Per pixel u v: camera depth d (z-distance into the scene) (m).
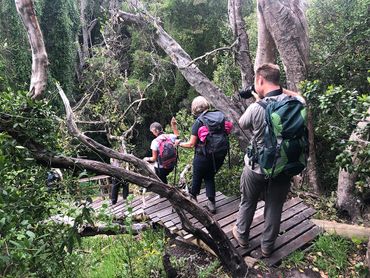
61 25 15.32
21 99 2.43
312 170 5.80
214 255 3.84
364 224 4.69
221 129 4.11
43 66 2.95
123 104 10.73
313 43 6.47
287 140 2.82
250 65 6.20
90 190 2.88
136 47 12.91
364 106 3.09
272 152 2.86
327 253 3.71
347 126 3.58
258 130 2.98
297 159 2.90
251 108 3.01
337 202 5.14
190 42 15.30
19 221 2.18
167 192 2.99
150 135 15.84
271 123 2.84
